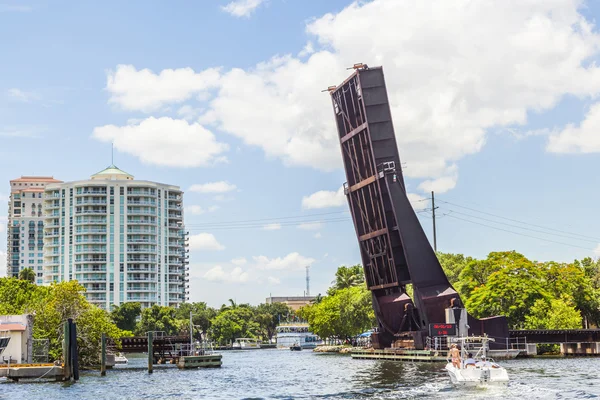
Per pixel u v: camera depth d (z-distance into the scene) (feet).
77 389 192.75
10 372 217.36
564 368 218.38
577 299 333.83
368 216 278.26
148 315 613.93
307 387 185.16
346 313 408.67
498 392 155.02
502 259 330.54
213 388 192.24
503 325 271.49
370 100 261.85
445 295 265.34
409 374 207.41
